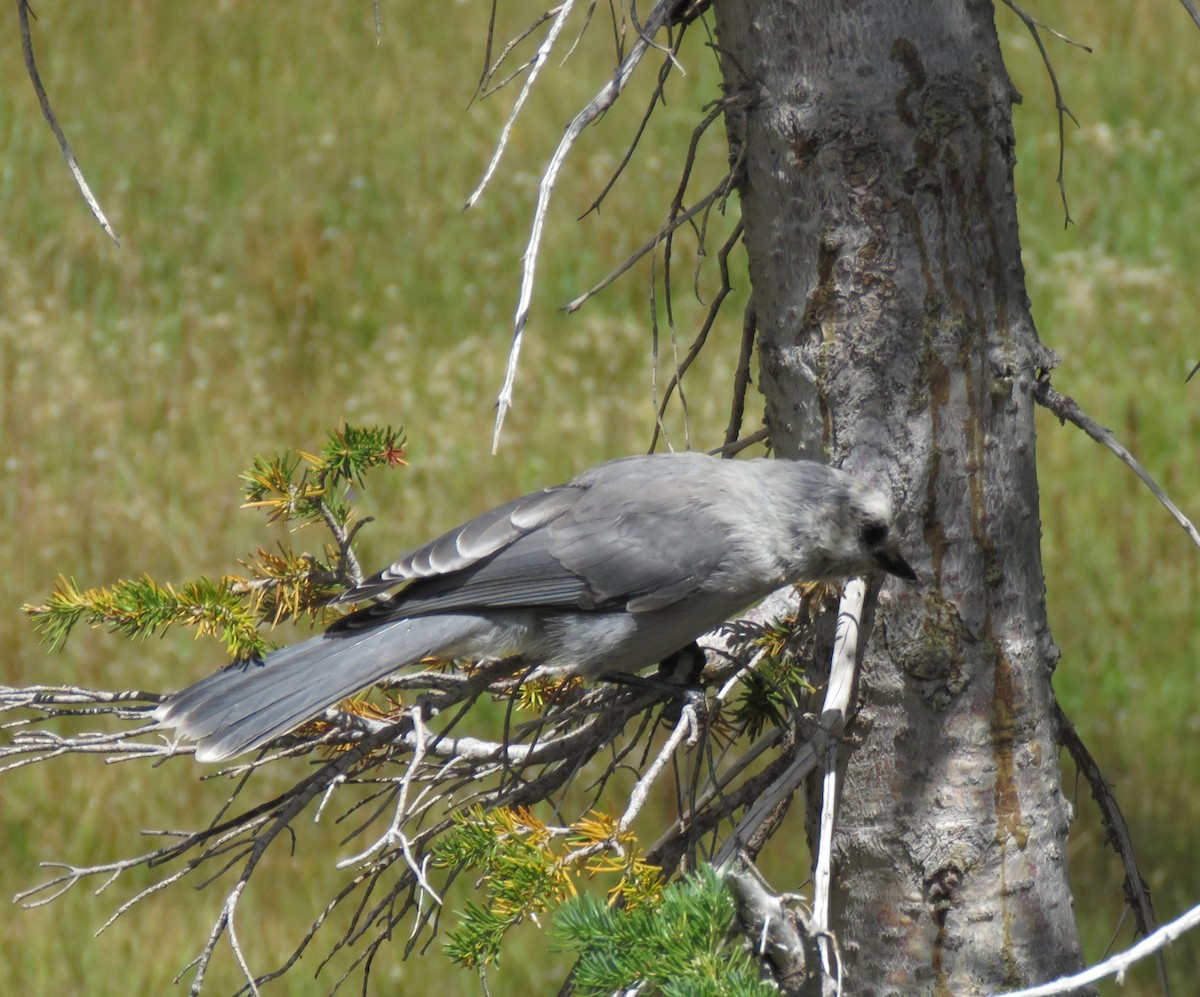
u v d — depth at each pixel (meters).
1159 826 13.59
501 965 12.26
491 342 20.44
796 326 6.69
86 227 22.73
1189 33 28.22
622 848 5.91
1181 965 12.34
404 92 26.48
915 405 6.50
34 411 18.61
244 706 6.88
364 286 21.75
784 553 7.09
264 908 12.85
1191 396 19.19
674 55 6.59
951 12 6.43
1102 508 17.47
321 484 7.52
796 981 5.61
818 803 6.78
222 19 28.25
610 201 23.44
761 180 6.72
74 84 26.50
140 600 7.16
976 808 6.51
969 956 6.50
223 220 23.19
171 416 18.73
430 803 6.48
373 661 7.13
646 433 18.14
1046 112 26.33
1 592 15.73
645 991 5.46
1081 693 15.17
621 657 7.57
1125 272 21.58
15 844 13.37
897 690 6.53
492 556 7.51
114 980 12.15
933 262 6.45
